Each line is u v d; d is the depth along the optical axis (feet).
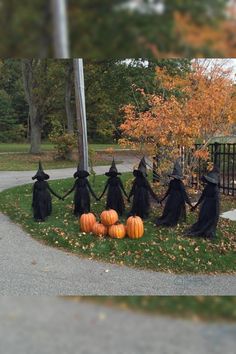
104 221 20.88
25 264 17.37
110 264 17.52
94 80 79.00
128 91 75.61
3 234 22.30
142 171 23.91
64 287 14.53
